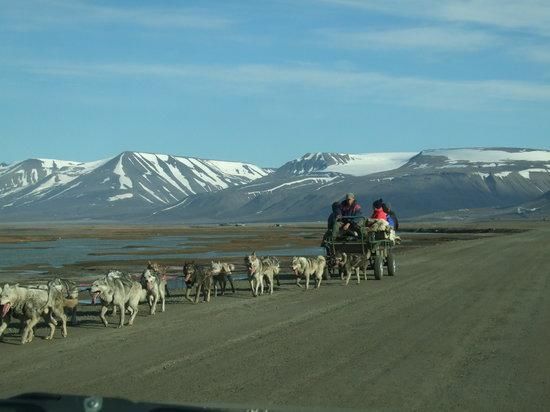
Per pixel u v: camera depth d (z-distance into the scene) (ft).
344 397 30.37
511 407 28.86
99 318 57.67
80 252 188.14
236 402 29.53
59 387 32.76
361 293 70.03
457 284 75.61
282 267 114.42
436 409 28.58
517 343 42.11
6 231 457.27
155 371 35.91
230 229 504.02
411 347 41.22
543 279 79.97
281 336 45.75
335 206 86.99
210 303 66.03
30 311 45.70
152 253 179.63
